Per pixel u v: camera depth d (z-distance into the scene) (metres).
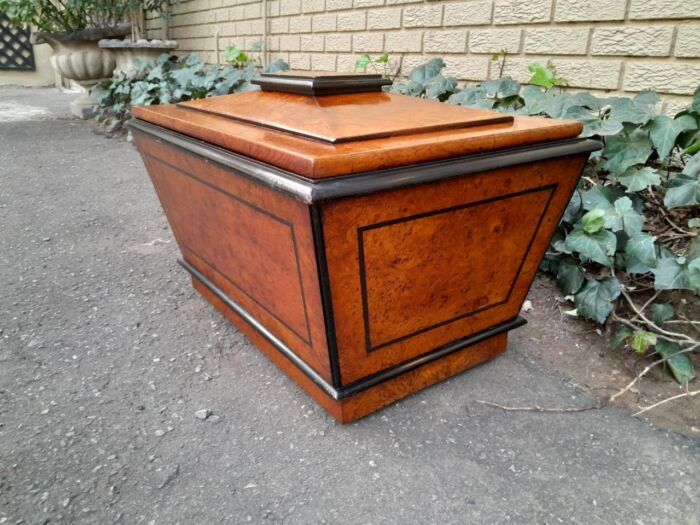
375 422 1.53
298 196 1.05
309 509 1.24
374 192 1.11
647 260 1.84
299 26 4.68
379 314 1.36
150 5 6.82
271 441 1.45
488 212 1.40
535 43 2.81
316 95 1.53
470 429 1.50
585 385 1.71
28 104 7.82
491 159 1.29
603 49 2.51
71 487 1.29
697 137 2.04
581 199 2.12
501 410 1.58
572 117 2.23
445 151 1.22
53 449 1.42
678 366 1.71
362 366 1.42
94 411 1.58
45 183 4.07
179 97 4.82
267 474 1.34
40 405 1.60
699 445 1.44
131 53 6.35
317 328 1.32
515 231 1.51
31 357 1.86
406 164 1.17
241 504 1.25
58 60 6.63
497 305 1.68
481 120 1.42
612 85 2.50
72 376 1.75
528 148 1.38
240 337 2.00
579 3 2.56
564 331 2.01
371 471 1.35
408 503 1.25
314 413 1.57
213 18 6.12
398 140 1.22
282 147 1.16
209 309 2.22
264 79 1.75
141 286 2.43
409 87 3.18
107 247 2.91
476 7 3.09
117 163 4.71
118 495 1.27
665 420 1.54
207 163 1.46
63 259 2.73
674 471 1.35
